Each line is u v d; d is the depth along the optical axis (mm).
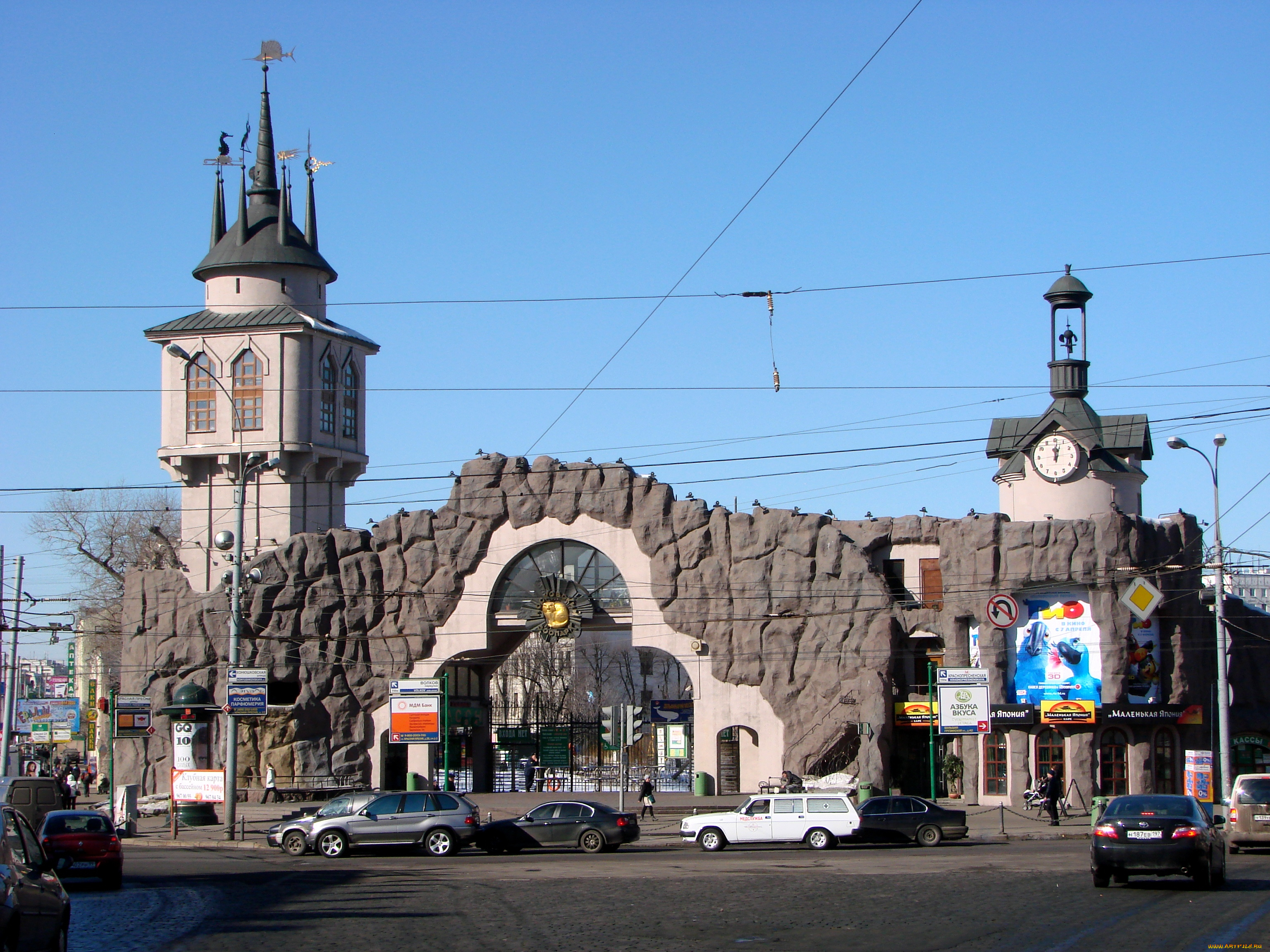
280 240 70000
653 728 80875
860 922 21469
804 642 57750
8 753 73375
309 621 62344
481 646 61688
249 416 68438
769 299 33844
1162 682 53938
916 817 40969
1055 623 54125
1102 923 20750
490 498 62312
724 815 41125
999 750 54875
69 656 124312
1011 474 60719
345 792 61250
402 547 63156
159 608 63812
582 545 61438
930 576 58062
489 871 32938
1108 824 26000
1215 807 53969
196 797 49406
